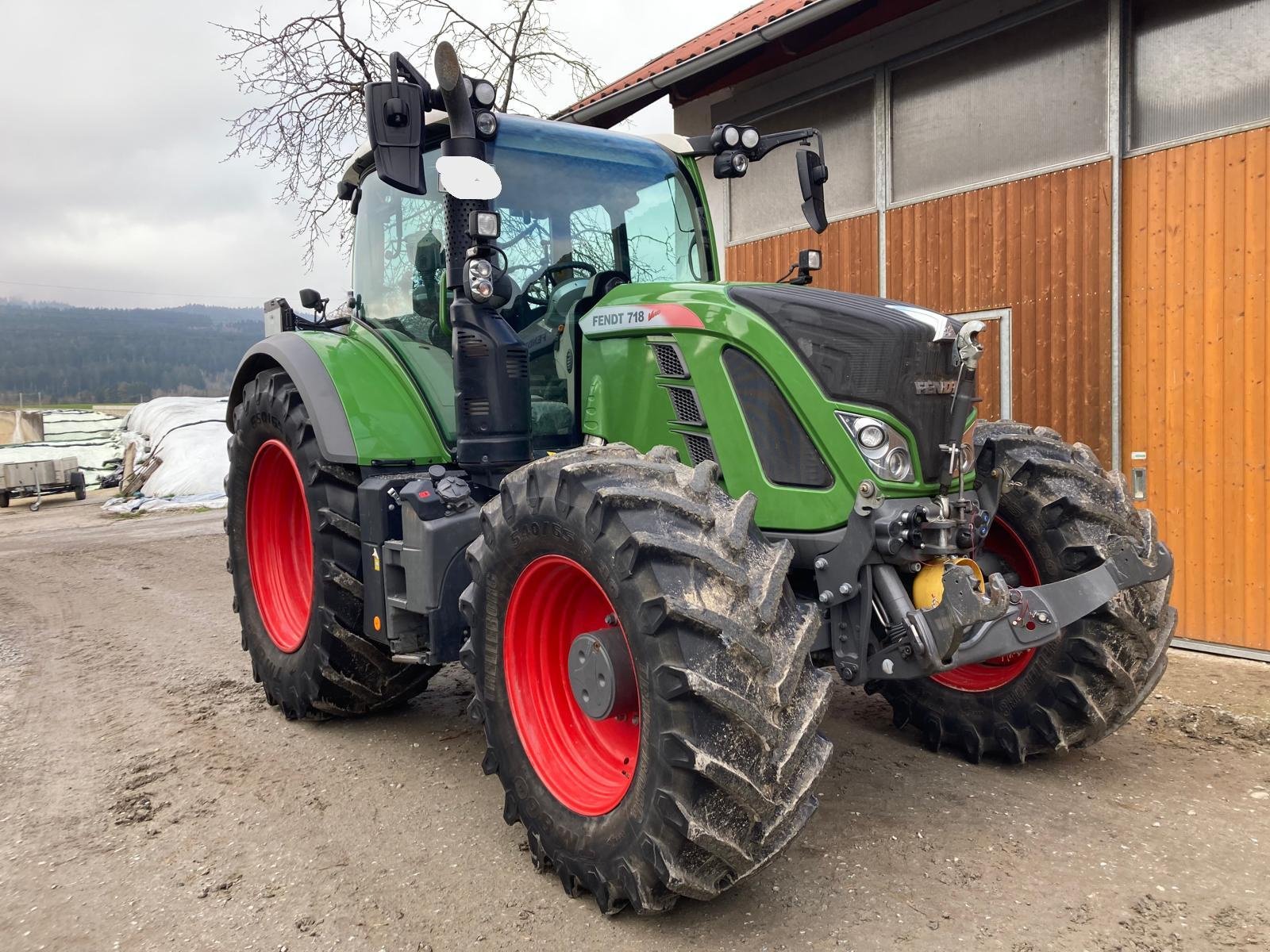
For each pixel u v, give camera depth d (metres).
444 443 3.50
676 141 3.87
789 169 6.88
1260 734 3.61
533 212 3.44
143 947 2.32
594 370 3.19
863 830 2.82
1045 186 5.34
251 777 3.39
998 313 5.62
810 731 2.20
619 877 2.27
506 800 2.71
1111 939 2.21
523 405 3.11
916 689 3.56
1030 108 5.40
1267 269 4.54
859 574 2.62
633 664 2.25
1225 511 4.73
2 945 2.35
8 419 33.75
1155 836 2.74
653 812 2.15
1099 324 5.14
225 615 6.35
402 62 2.83
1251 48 4.55
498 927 2.35
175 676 4.79
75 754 3.67
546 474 2.49
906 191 6.12
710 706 2.09
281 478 4.26
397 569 3.33
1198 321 4.79
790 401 2.68
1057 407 5.35
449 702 4.27
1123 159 5.02
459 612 3.14
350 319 4.15
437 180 3.50
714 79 7.23
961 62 5.73
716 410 2.79
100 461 19.81
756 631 2.16
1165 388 4.93
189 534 11.11
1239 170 4.61
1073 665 3.08
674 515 2.28
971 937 2.23
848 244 6.52
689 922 2.34
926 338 2.59
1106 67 5.03
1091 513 3.07
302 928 2.38
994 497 2.89
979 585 2.58
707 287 2.91
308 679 3.74
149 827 2.99
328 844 2.84
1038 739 3.21
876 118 6.21
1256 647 4.65
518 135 3.47
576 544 2.37
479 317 3.06
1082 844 2.70
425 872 2.66
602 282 3.46
